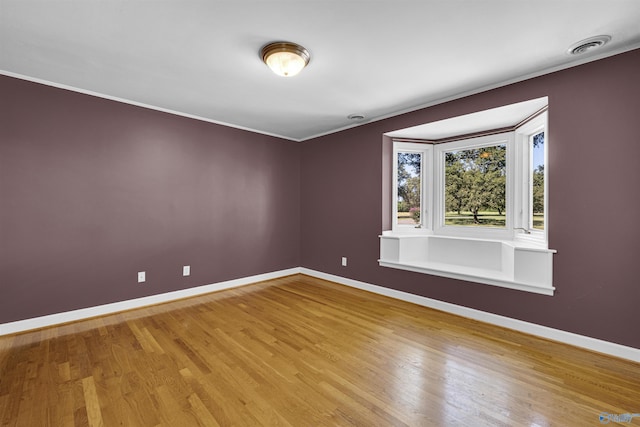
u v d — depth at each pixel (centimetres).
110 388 182
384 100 319
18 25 188
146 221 337
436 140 395
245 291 395
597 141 222
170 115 354
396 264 358
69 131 286
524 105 266
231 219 414
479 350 230
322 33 197
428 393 178
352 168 414
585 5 168
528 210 317
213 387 184
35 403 168
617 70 214
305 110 353
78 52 222
